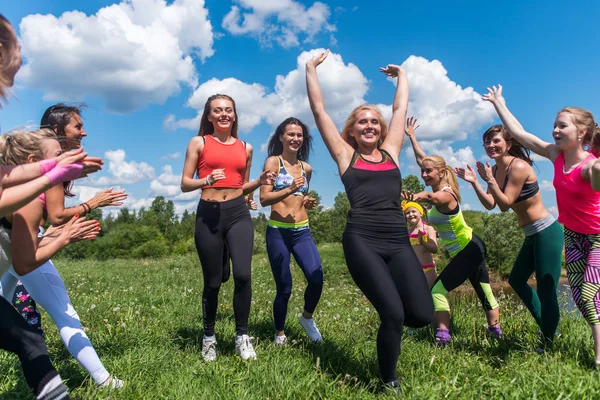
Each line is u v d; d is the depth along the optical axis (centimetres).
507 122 436
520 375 310
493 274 2267
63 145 337
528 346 405
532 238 428
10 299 339
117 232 5688
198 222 406
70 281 1035
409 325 329
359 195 331
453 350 413
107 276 1171
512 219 2369
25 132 277
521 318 543
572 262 377
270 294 784
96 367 310
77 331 314
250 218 424
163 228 8331
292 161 502
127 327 452
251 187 427
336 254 2272
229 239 407
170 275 1138
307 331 463
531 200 423
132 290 806
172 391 305
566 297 609
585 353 373
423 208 566
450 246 483
